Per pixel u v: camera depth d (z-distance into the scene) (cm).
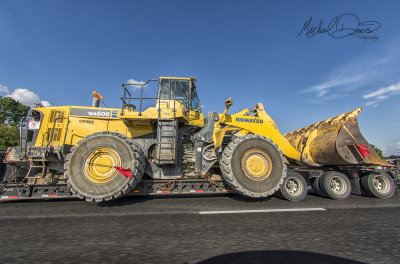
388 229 285
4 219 355
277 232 273
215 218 348
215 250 217
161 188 554
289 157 636
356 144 591
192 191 562
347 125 611
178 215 371
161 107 594
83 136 583
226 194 659
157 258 200
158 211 407
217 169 621
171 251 216
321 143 632
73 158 472
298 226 300
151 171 558
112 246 231
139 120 541
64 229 295
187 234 268
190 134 612
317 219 338
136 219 346
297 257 200
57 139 571
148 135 583
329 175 594
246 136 513
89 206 472
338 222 320
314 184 629
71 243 241
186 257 202
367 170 652
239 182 482
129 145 491
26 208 456
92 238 257
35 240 252
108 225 312
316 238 251
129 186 471
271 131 611
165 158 511
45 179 533
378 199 574
